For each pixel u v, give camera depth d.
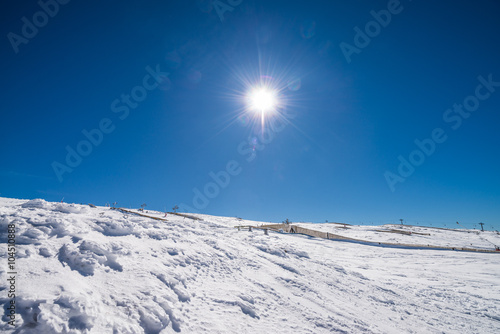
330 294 8.52
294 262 11.35
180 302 4.89
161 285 5.07
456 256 27.38
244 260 9.05
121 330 3.52
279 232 34.56
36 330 2.92
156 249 6.74
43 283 3.63
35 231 4.84
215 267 7.34
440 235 56.94
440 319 9.32
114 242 5.96
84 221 6.71
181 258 6.81
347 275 12.34
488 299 12.71
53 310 3.17
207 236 10.46
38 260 4.12
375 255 26.88
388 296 10.81
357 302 8.69
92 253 4.89
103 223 6.89
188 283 5.78
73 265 4.41
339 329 5.98
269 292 6.97
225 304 5.46
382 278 16.16
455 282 16.30
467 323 9.41
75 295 3.56
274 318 5.61
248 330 4.77
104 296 4.06
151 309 4.15
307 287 8.38
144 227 8.70
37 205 7.15
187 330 4.20
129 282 4.71
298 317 6.02
